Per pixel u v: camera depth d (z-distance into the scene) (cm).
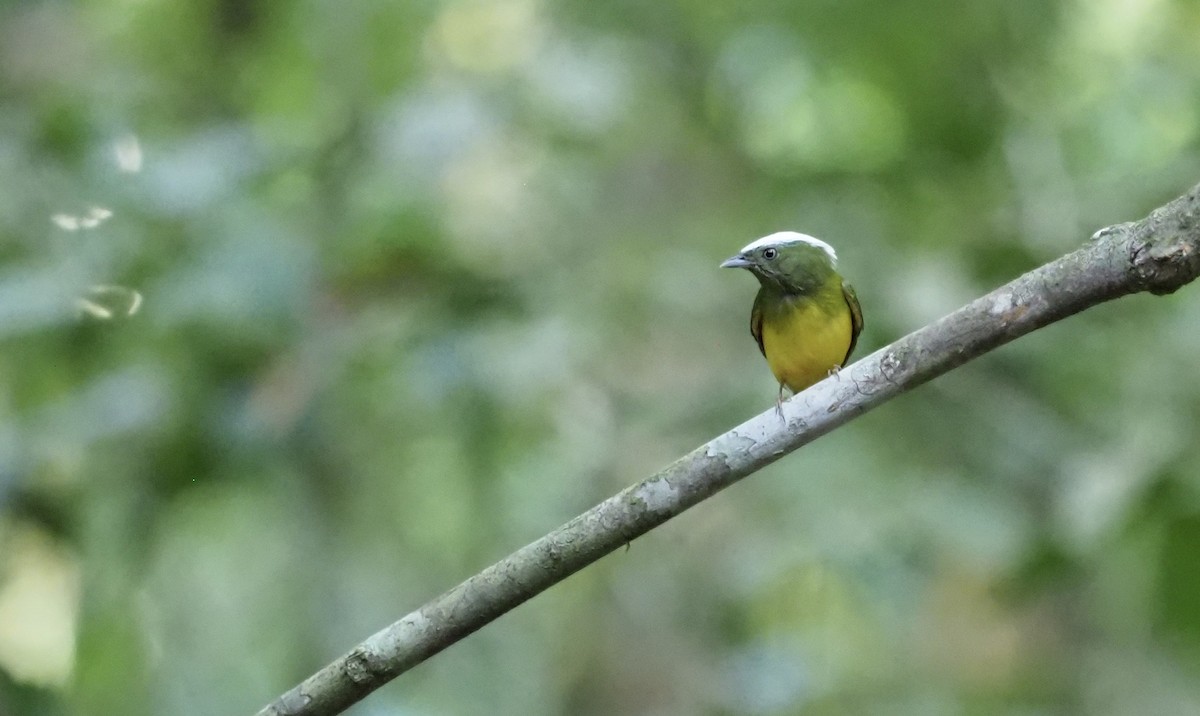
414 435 1105
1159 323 1045
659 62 1376
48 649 1094
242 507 1139
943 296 1071
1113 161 1225
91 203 997
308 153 1078
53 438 943
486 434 1095
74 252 980
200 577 1190
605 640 1296
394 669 534
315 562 1078
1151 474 848
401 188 1056
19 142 1026
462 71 1240
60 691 958
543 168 1232
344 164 1077
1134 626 959
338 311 1032
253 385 986
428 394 1034
